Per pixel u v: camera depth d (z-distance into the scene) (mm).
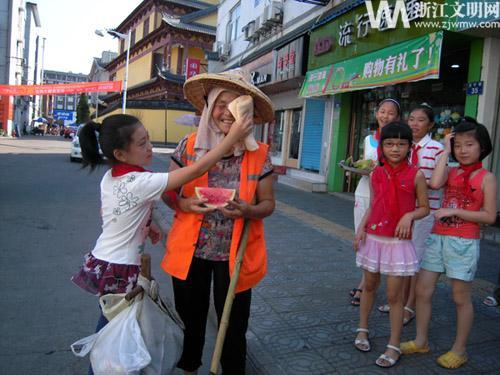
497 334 3408
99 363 1978
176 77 33625
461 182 2859
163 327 2143
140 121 2203
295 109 13633
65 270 4965
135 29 42406
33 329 3539
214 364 2092
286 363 2881
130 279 2156
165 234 6445
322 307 3840
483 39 6777
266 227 6973
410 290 3596
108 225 2180
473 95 6891
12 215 7629
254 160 2328
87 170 14648
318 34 10414
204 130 2301
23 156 18953
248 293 2412
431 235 2979
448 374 2816
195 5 37969
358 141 10734
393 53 7602
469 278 2822
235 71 2266
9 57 37719
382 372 2814
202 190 2154
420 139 3412
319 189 11258
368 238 2979
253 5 16812
